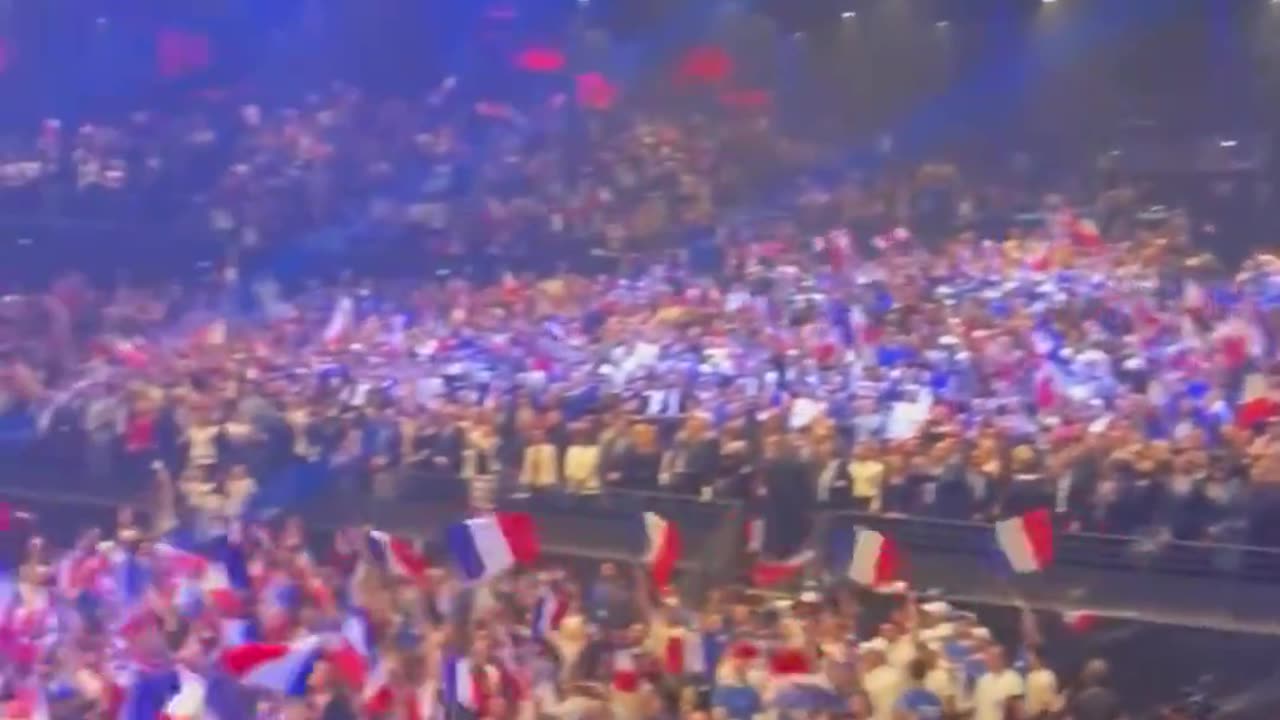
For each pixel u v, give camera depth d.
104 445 24.70
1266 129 31.25
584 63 37.47
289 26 38.41
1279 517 18.56
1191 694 18.19
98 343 29.02
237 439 23.77
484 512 21.89
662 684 16.14
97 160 35.00
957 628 16.91
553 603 17.41
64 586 18.41
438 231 33.31
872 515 20.34
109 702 15.85
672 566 18.75
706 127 36.03
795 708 15.40
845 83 35.62
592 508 22.03
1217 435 21.00
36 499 24.27
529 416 23.05
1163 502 19.14
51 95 38.09
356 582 17.56
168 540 20.84
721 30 36.66
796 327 26.56
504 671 15.70
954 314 26.12
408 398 24.48
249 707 15.45
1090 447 19.80
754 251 30.81
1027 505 19.70
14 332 29.56
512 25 37.78
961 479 20.23
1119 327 25.09
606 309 28.58
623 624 18.00
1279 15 31.33
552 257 32.72
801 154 35.22
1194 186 31.22
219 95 37.72
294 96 38.28
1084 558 19.17
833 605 17.88
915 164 34.75
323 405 24.52
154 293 32.09
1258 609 18.28
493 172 35.28
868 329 25.83
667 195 33.72
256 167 35.03
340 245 33.41
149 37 38.22
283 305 31.27
